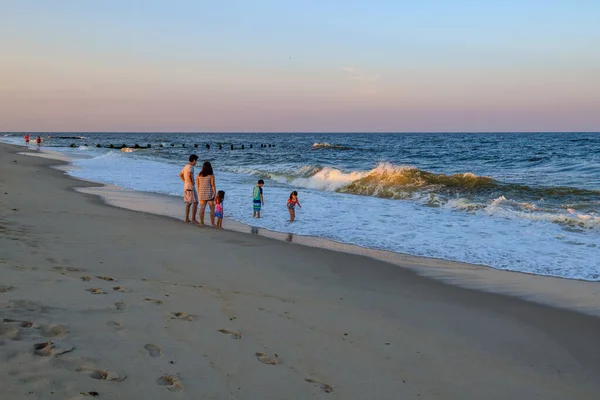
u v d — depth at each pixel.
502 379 3.98
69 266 5.90
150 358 3.43
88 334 3.63
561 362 4.41
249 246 8.88
